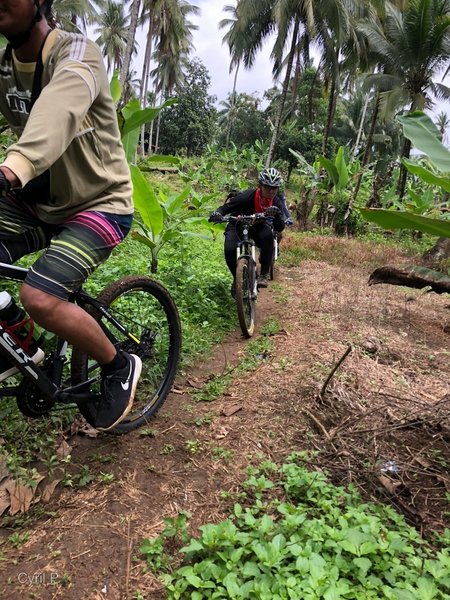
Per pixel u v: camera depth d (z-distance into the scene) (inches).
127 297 120.8
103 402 90.1
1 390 84.4
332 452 102.0
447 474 97.0
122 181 81.6
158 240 197.9
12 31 68.1
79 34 71.6
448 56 653.9
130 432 105.4
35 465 93.0
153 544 75.8
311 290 249.1
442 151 110.3
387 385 134.2
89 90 68.0
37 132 62.2
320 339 167.8
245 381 134.2
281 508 79.1
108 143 77.5
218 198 626.5
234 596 63.4
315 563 67.1
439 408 118.1
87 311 90.2
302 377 134.4
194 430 109.1
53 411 100.0
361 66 792.3
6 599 68.0
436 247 359.9
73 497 87.3
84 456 97.0
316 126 1489.9
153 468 95.1
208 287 201.2
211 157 965.2
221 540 71.6
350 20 728.3
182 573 67.9
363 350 160.1
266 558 68.1
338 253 373.4
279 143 1326.3
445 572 67.8
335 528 76.4
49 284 73.8
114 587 70.6
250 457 100.0
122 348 99.0
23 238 86.4
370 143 730.8
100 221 78.2
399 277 204.1
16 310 80.9
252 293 176.6
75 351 90.7
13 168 59.8
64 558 74.7
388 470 96.6
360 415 113.9
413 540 77.7
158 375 122.3
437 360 159.0
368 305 219.1
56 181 76.2
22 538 77.8
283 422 113.0
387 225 106.6
